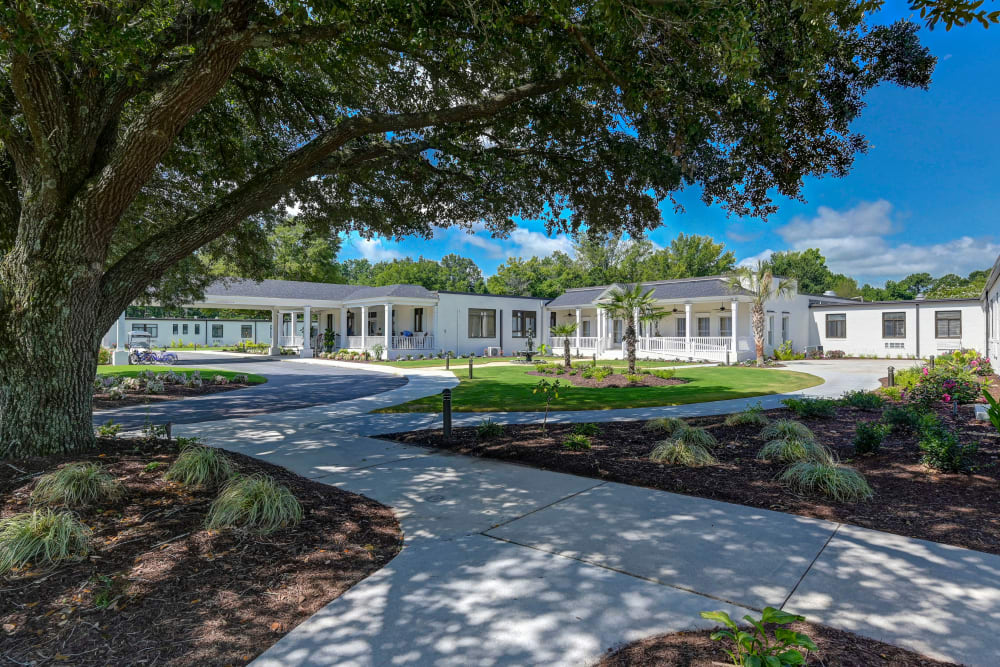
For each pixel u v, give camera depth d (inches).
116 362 884.0
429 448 292.8
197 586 124.3
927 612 111.6
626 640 103.3
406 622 111.4
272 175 230.7
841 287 2418.8
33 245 196.9
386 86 304.8
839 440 285.3
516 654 99.4
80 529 139.5
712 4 150.4
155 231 420.8
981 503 179.3
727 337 1043.3
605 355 1182.9
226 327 2069.4
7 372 193.2
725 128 249.0
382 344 1216.2
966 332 1041.5
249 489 164.7
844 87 230.8
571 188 322.0
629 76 201.0
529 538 158.2
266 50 257.3
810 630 104.7
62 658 98.1
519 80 269.1
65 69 197.2
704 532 161.0
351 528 165.0
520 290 2289.6
